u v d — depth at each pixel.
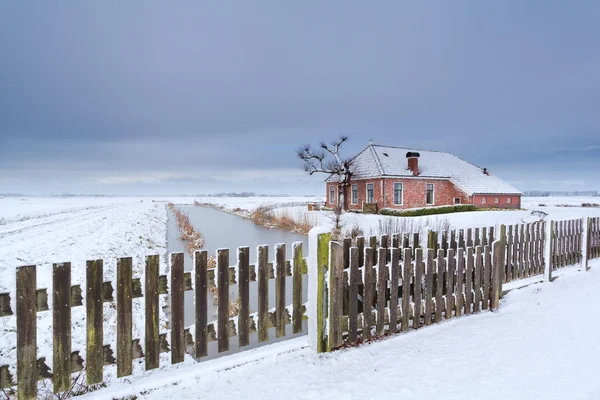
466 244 5.26
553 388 2.73
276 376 2.94
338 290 3.44
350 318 3.52
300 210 34.25
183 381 2.80
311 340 3.37
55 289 2.46
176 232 24.94
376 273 3.72
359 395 2.67
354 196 33.59
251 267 3.28
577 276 6.27
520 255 5.84
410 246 4.39
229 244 18.62
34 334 2.42
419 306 3.99
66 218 25.52
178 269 2.91
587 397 2.61
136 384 2.71
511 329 3.93
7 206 42.81
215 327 3.13
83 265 9.61
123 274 2.73
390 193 30.19
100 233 17.02
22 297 2.36
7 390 3.34
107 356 2.73
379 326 3.71
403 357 3.29
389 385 2.81
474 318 4.30
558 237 6.48
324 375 2.97
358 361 3.22
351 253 3.51
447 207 29.02
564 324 4.05
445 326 4.03
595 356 3.24
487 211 26.94
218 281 3.09
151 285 2.83
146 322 2.81
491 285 4.69
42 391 3.05
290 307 3.51
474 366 3.10
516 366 3.08
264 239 20.58
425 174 31.75
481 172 36.28
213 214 43.00
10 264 9.30
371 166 31.81
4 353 4.87
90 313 2.61
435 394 2.68
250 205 54.50
